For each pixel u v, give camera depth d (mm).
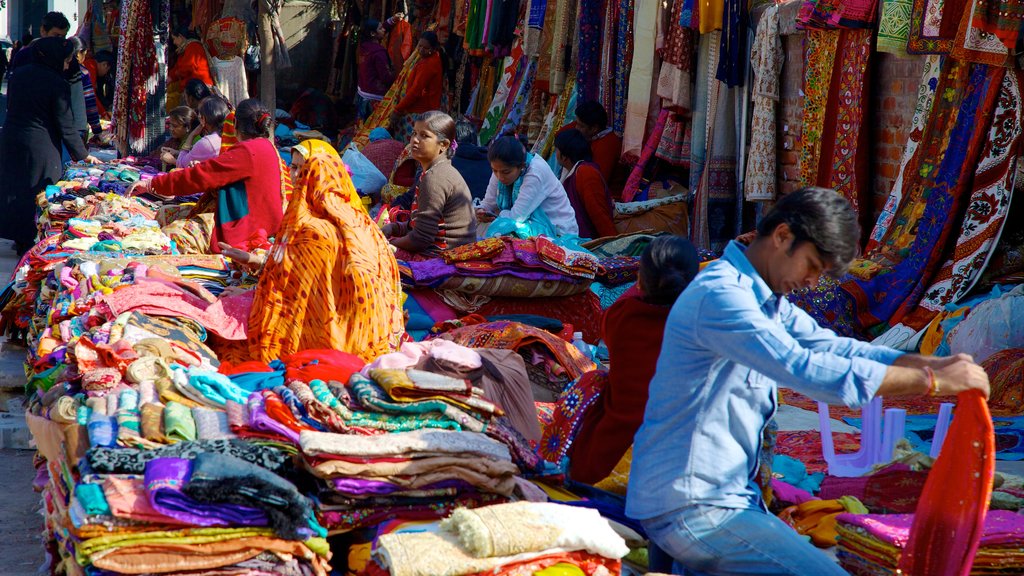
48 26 11109
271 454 3334
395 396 3674
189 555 2992
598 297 6965
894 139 7500
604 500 3777
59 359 4730
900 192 7094
